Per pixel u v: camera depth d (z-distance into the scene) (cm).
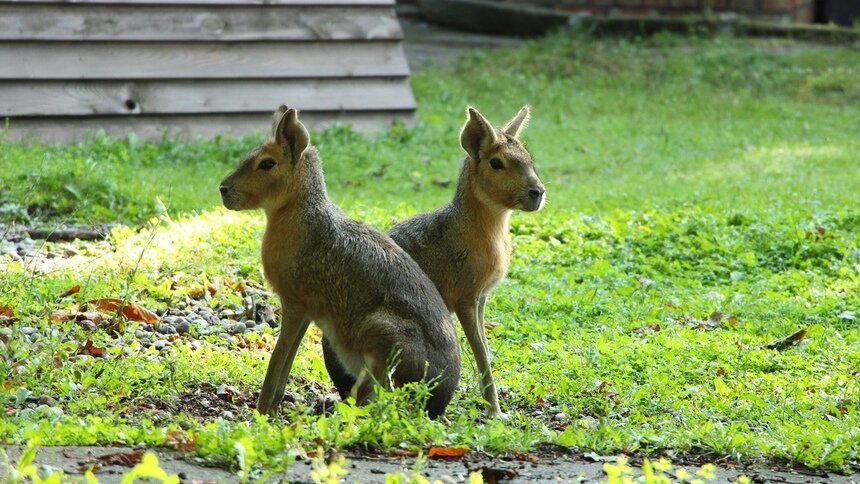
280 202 870
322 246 867
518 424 884
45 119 2005
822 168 2098
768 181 1961
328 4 2242
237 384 982
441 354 859
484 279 952
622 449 821
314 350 1077
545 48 3138
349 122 2242
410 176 1995
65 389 875
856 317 1256
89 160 1722
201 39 2133
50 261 1281
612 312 1271
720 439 840
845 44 3241
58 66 2028
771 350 1145
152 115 2081
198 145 2061
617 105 2711
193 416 895
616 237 1547
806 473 789
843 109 2702
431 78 2841
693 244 1530
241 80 2159
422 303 864
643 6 3434
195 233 1401
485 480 706
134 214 1572
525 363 1077
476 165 937
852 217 1605
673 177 2041
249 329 1157
